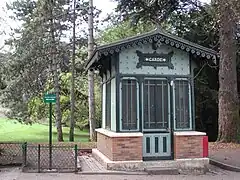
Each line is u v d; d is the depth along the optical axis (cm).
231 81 2095
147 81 1300
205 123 2809
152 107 1295
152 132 1284
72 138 2833
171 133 1297
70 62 3009
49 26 2812
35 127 4084
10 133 3494
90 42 2445
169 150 1289
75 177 1096
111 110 1348
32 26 2777
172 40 1298
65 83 3331
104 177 1107
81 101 3588
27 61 2778
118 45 1248
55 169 1195
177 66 1330
